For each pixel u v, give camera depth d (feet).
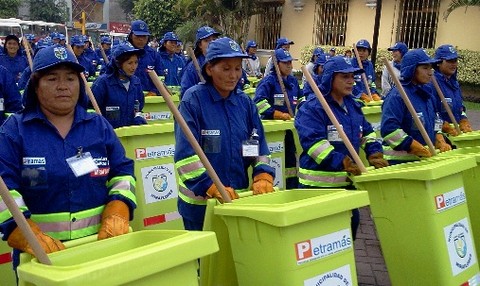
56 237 8.13
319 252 8.79
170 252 6.73
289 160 19.66
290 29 66.90
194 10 69.67
